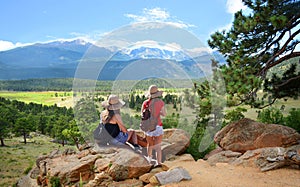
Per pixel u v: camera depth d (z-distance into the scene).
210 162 5.24
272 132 5.75
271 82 8.27
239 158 5.23
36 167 6.48
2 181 6.16
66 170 5.14
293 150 4.81
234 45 7.42
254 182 3.99
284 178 4.18
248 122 6.24
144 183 4.27
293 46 7.92
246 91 5.96
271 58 7.28
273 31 7.27
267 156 4.88
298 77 7.54
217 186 3.76
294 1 7.45
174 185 3.82
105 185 4.42
